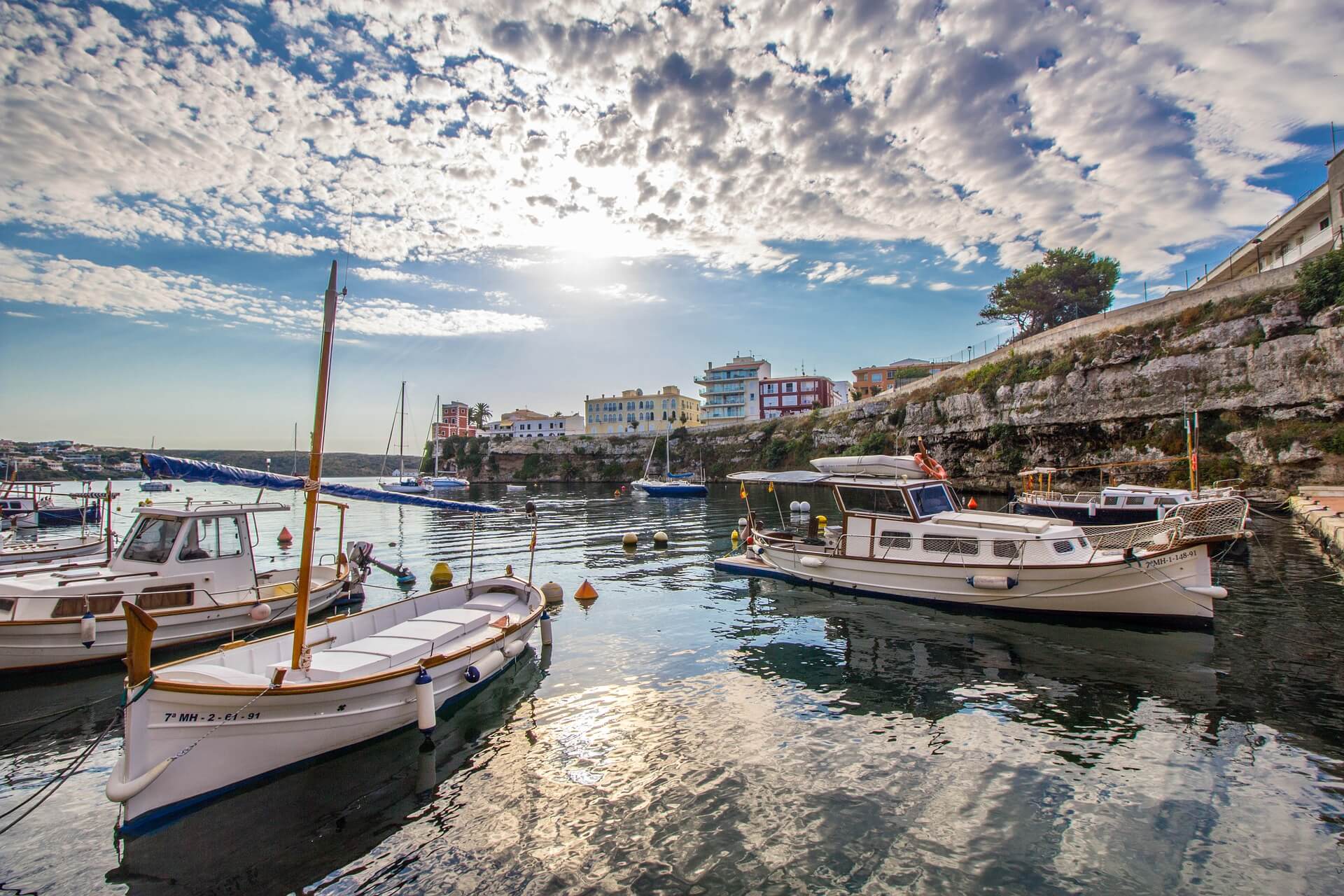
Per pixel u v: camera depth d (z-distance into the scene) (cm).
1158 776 780
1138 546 1447
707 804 737
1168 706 985
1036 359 4900
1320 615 1423
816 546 1964
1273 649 1220
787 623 1531
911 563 1677
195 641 1291
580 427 12681
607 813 723
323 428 873
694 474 8100
